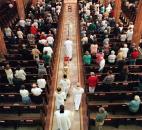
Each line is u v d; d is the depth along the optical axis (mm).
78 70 16500
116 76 13273
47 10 23797
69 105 13125
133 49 15406
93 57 15531
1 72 13734
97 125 10070
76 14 27969
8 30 18359
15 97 12281
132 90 12695
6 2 26266
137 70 14375
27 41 17469
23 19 21781
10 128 11000
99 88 12711
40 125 10922
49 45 16453
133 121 10852
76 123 11938
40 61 13242
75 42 20656
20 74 12477
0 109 11602
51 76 15172
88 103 11945
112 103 11961
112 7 26141
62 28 23703
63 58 17922
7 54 15945
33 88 11766
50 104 13172
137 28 17344
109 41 17328
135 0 27266
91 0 28281
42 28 19438
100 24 19406
